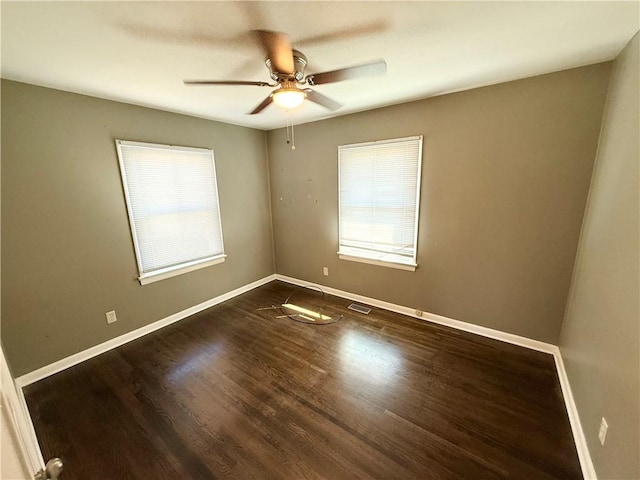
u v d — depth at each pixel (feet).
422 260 9.88
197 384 7.16
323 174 11.78
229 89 7.46
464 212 8.70
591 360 5.25
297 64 5.58
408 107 9.09
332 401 6.50
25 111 6.81
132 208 9.00
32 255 7.18
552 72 6.79
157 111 9.37
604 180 5.79
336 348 8.57
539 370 7.33
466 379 7.07
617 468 3.87
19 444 2.24
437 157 8.86
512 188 7.81
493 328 8.84
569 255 7.30
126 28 4.54
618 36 5.05
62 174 7.50
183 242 10.59
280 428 5.82
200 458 5.23
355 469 4.97
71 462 5.19
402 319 10.30
